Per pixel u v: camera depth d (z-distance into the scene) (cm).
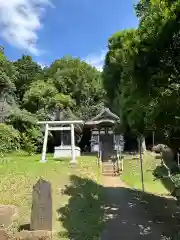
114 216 1084
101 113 3325
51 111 3334
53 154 2697
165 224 1004
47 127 2134
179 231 920
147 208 1220
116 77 2348
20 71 4272
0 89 3066
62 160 2164
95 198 1321
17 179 1359
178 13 834
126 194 1497
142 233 912
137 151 3162
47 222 799
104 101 3834
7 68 3331
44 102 3403
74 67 4272
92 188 1502
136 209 1201
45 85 3672
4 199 1056
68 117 3353
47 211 807
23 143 2645
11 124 2841
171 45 881
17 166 1664
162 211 1173
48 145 3120
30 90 3566
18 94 4075
